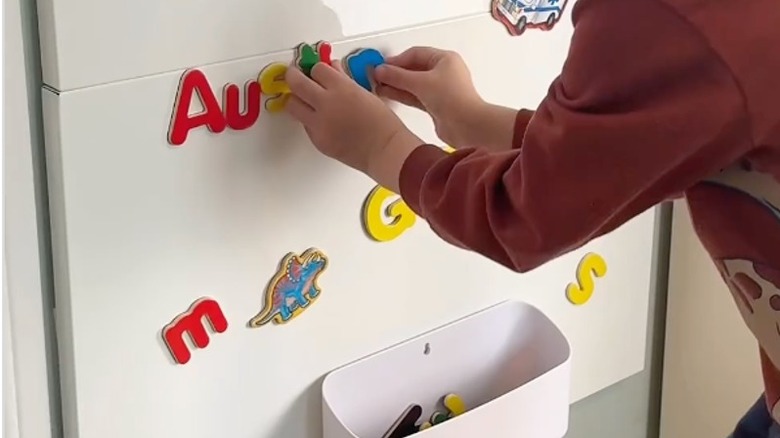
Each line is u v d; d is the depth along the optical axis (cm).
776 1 55
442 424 79
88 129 62
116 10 61
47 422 69
